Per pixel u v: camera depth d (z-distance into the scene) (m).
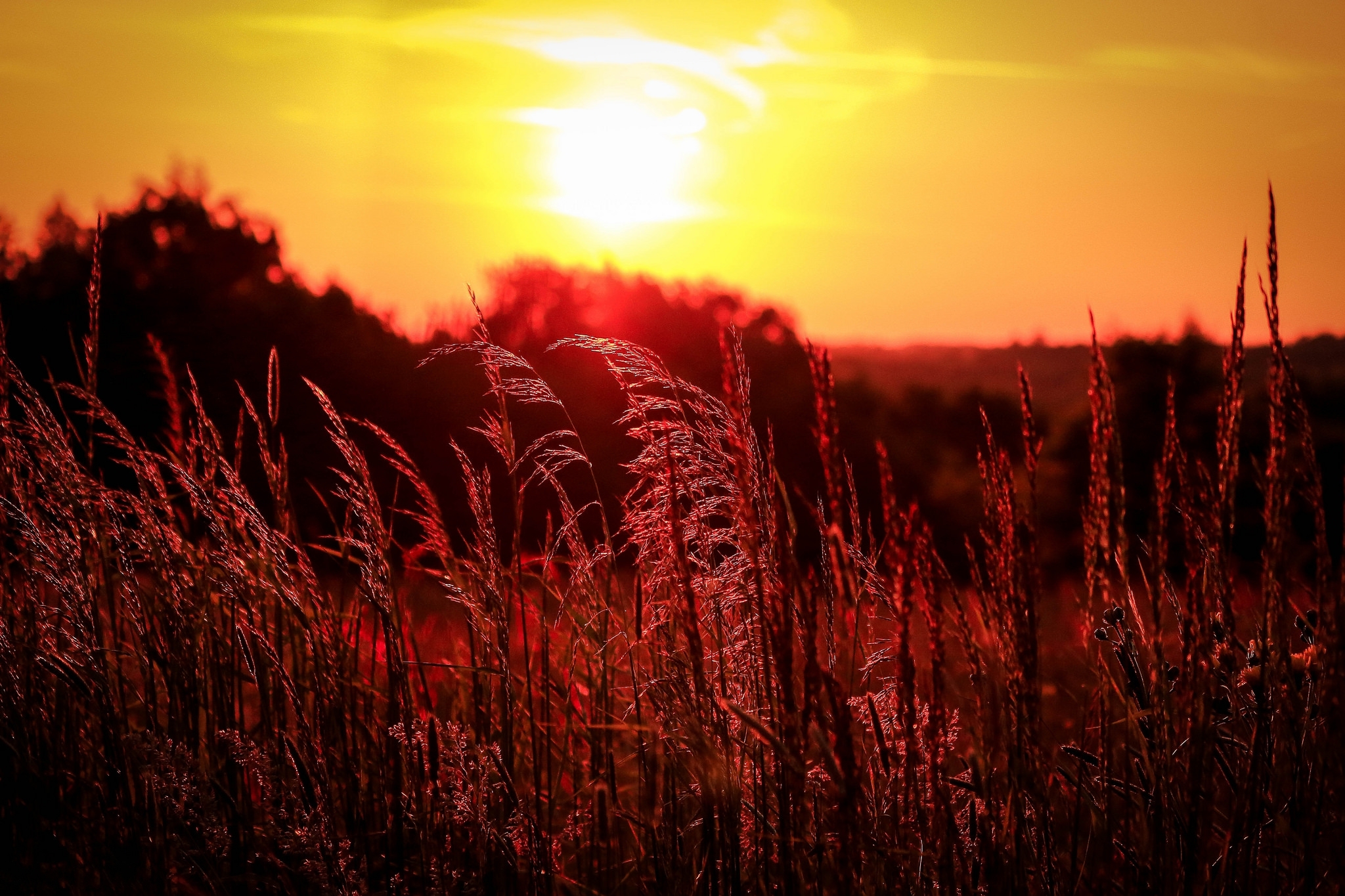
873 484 21.20
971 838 1.88
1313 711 1.75
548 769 2.31
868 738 2.08
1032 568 1.66
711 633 2.19
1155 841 1.75
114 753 2.29
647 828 2.22
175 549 2.43
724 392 1.70
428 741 2.12
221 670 2.42
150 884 2.11
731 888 1.99
